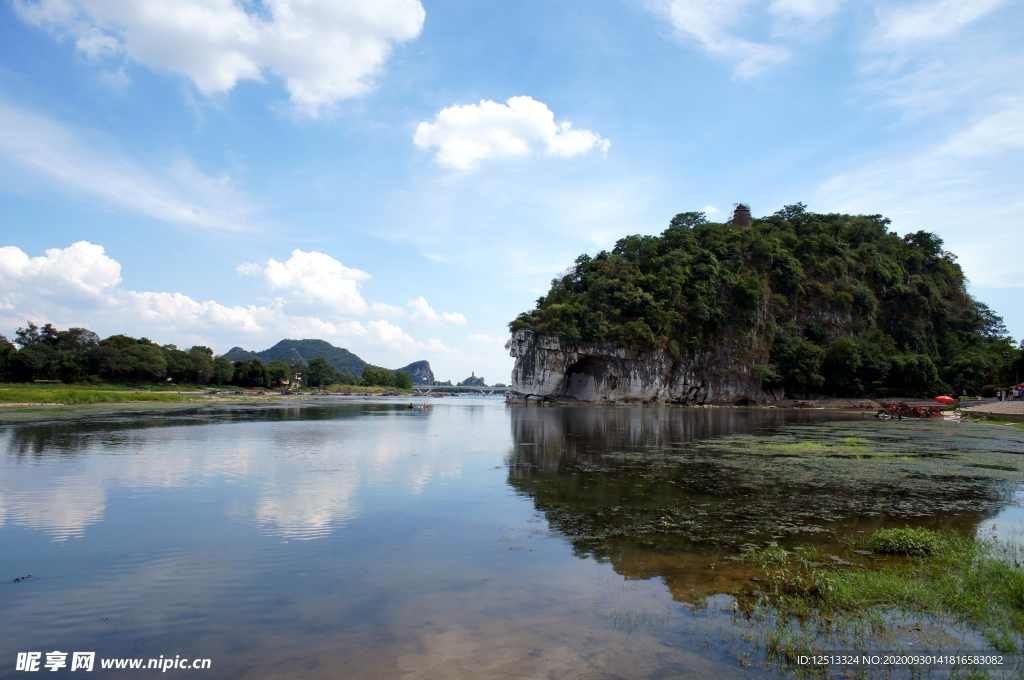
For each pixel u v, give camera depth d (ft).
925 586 32.58
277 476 70.79
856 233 424.46
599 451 99.96
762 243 370.32
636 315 340.80
